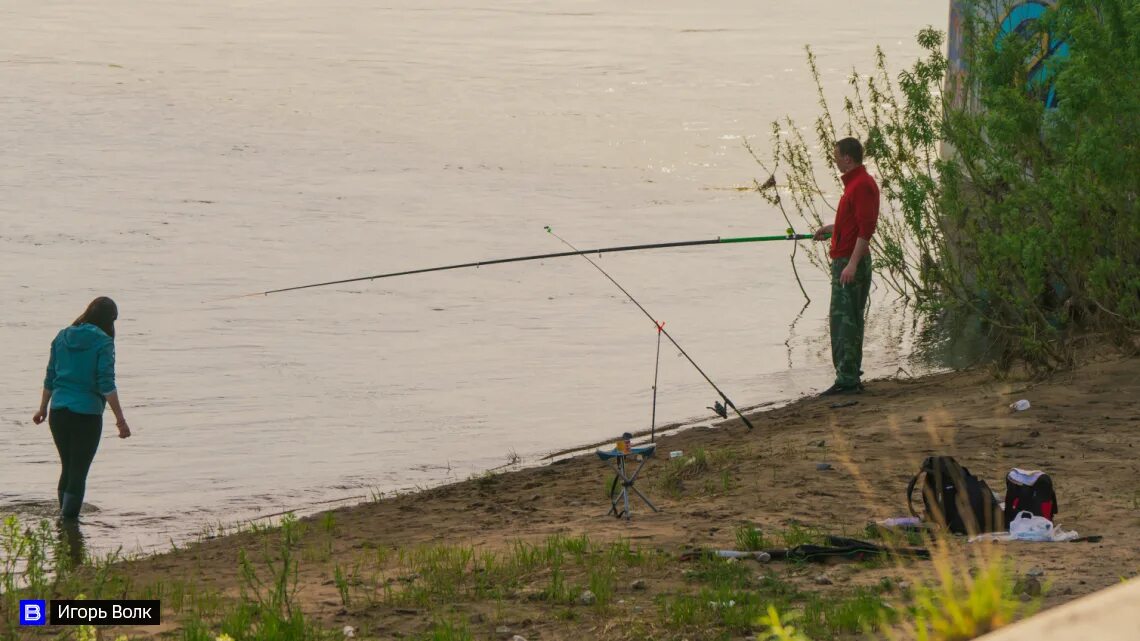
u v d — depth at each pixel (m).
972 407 43.00
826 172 123.25
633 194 112.81
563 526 32.16
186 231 95.00
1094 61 43.91
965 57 54.28
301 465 44.88
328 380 57.44
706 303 74.56
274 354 62.38
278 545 33.34
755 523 30.20
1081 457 34.91
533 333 67.25
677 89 181.12
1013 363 51.75
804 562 25.70
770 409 50.34
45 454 46.38
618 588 24.48
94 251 87.25
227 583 28.56
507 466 44.25
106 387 38.59
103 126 143.12
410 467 44.56
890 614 20.52
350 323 69.19
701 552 26.78
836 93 176.12
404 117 156.50
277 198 109.06
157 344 64.00
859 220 48.53
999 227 51.53
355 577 27.23
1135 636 7.21
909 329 64.00
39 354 61.94
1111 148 42.28
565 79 190.12
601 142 141.12
